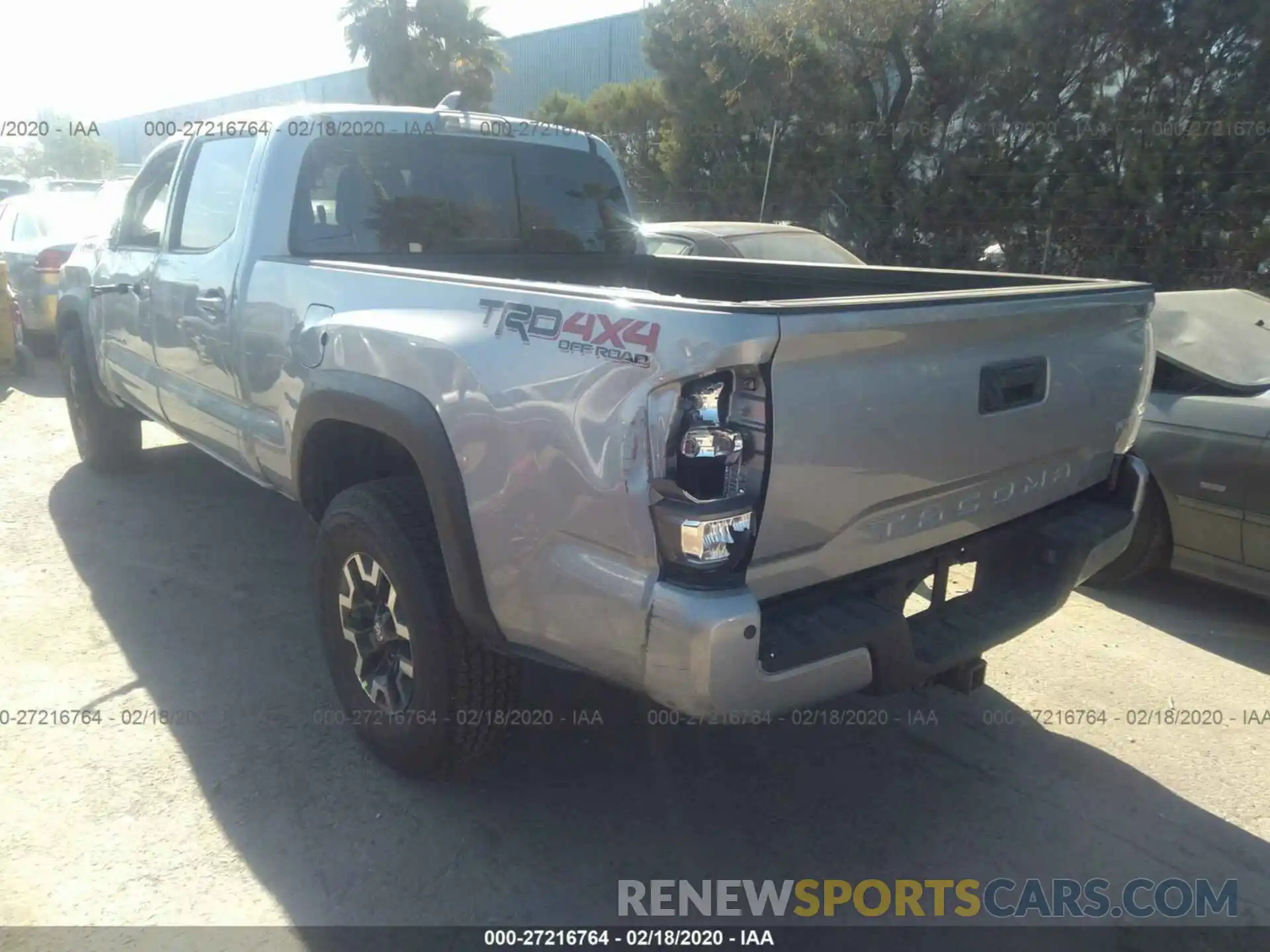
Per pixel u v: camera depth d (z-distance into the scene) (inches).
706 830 120.0
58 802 120.0
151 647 158.4
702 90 624.4
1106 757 137.3
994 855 117.3
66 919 101.5
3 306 355.6
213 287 157.0
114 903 104.0
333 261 135.4
